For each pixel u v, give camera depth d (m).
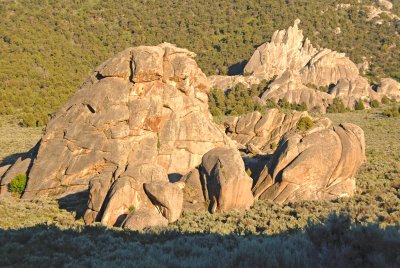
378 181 35.81
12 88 109.00
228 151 32.31
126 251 16.16
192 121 42.22
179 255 15.27
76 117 39.88
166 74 42.31
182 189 31.42
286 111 104.12
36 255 16.39
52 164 37.59
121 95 40.25
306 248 12.30
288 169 32.22
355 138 34.06
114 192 28.02
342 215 13.41
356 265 11.00
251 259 11.98
